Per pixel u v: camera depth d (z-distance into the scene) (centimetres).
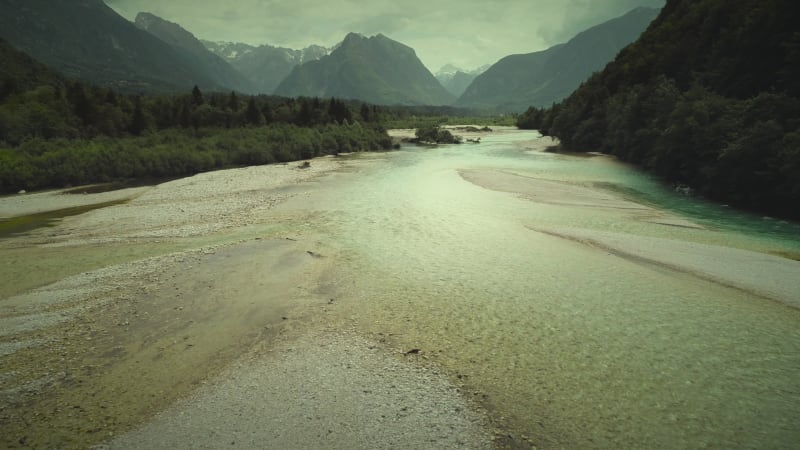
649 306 1391
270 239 2116
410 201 2959
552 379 1012
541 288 1532
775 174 2528
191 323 1279
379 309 1370
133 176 4431
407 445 808
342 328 1249
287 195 3272
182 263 1781
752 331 1232
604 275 1647
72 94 6350
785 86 3269
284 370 1043
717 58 4384
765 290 1489
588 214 2580
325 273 1670
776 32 3628
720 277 1606
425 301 1428
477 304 1406
